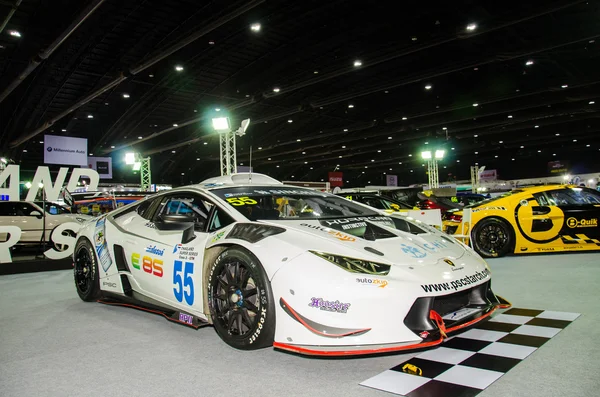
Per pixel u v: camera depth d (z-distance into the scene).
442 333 2.18
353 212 3.35
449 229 6.65
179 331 3.01
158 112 27.83
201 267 2.77
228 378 2.14
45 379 2.19
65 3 14.52
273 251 2.39
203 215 3.18
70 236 6.62
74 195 11.58
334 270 2.20
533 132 40.34
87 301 4.07
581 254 6.05
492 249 6.13
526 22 16.67
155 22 16.33
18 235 6.25
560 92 25.83
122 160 40.06
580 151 49.66
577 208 6.00
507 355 2.27
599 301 3.35
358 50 19.23
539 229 5.95
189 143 35.53
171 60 19.58
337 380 2.07
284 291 2.27
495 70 22.73
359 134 37.69
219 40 17.50
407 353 2.38
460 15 15.65
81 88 23.06
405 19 16.08
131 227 3.62
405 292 2.16
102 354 2.55
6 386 2.11
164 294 3.11
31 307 3.91
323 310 2.15
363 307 2.11
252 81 22.97
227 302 2.56
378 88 22.92
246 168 35.59
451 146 45.31
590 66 21.55
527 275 4.57
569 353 2.27
